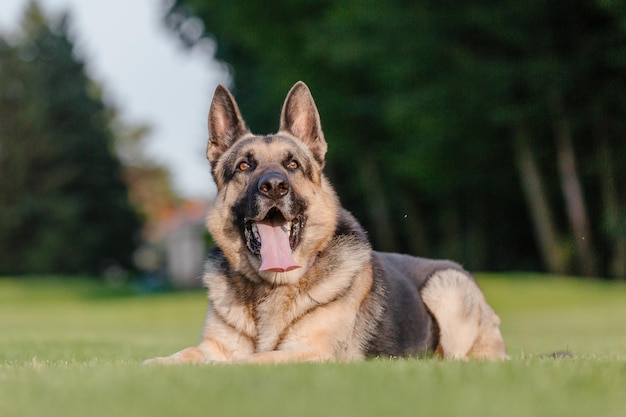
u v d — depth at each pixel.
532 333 16.14
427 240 34.25
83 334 15.06
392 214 34.38
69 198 54.75
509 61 23.64
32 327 19.78
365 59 26.27
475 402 3.85
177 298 31.72
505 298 22.03
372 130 30.73
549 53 23.23
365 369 4.95
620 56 22.25
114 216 57.16
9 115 54.84
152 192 81.00
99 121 57.28
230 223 7.06
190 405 3.82
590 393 4.26
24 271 54.03
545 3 22.38
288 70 29.61
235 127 7.56
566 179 24.97
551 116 24.33
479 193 31.19
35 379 4.96
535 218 26.23
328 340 6.52
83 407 3.93
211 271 7.11
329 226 6.93
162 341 12.39
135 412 3.73
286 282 6.64
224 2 29.56
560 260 26.08
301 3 28.64
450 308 7.79
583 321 18.30
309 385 4.27
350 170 33.94
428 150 27.09
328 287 6.64
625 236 25.02
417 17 24.09
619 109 24.36
